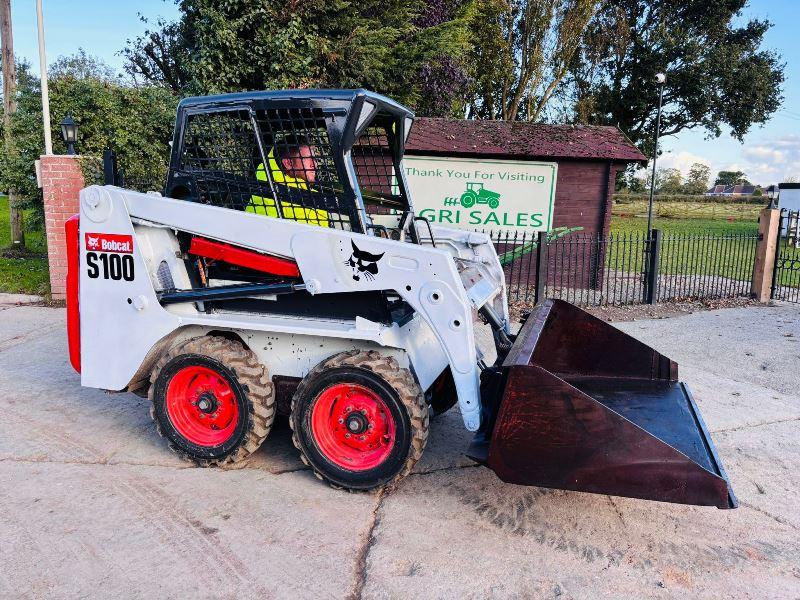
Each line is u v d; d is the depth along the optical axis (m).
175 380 3.74
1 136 12.59
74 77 11.33
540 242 8.90
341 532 3.14
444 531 3.19
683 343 7.29
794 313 9.12
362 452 3.55
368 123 3.46
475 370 3.24
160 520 3.21
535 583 2.79
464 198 10.66
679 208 34.28
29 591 2.63
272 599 2.63
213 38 12.56
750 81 30.52
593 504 3.53
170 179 3.81
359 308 3.56
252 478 3.69
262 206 3.67
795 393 5.59
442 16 17.30
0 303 8.61
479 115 27.94
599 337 4.32
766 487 3.80
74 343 4.00
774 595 2.77
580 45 27.78
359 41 13.44
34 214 11.79
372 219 4.66
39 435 4.25
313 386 3.45
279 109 3.45
